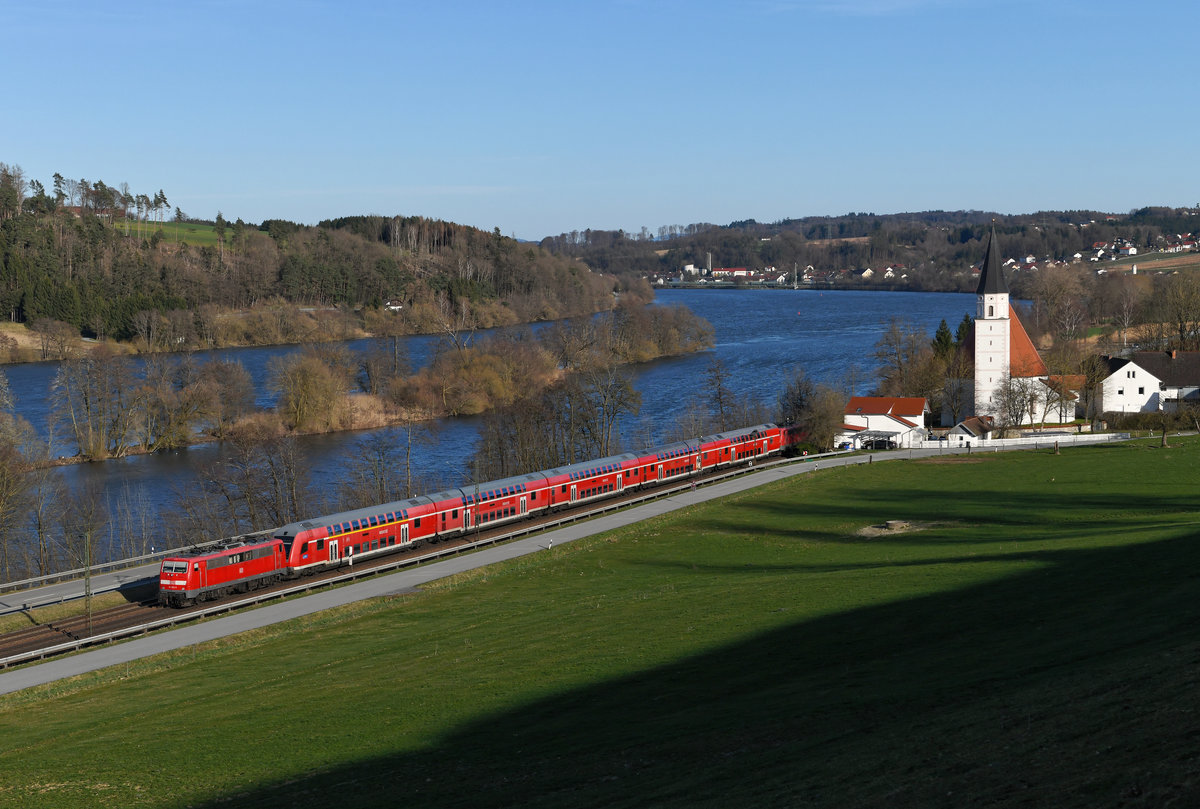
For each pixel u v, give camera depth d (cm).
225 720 4906
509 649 5806
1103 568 6109
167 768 4241
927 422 16538
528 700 4750
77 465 13812
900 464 12988
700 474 12875
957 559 7300
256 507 11144
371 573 8412
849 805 2795
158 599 7519
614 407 14988
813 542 8944
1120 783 2562
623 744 3859
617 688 4803
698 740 3756
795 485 11862
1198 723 2855
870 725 3591
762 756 3438
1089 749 2856
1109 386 16262
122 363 15250
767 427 14312
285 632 6831
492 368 18300
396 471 13075
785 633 5478
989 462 12838
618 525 10025
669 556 8756
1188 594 4922
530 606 7069
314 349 18412
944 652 4628
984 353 15675
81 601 7650
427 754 4100
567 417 15150
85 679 5981
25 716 5422
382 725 4572
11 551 10050
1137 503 9638
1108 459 12538
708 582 7406
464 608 7194
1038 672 3903
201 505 11088
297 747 4369
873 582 6588
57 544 10362
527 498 10406
